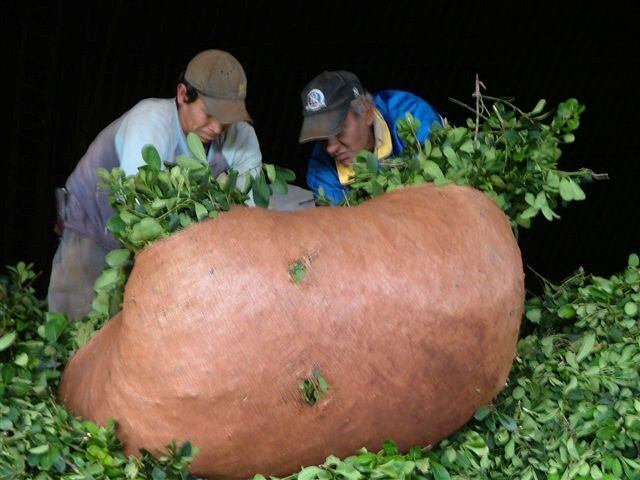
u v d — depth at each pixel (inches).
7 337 81.8
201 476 77.1
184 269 73.7
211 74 101.3
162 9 162.4
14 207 162.1
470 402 79.0
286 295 72.7
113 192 80.1
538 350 92.3
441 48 177.5
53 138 161.8
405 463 74.3
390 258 74.8
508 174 88.6
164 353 73.1
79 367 85.4
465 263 76.5
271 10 169.6
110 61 162.1
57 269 113.0
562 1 176.2
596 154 188.1
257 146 111.5
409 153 93.0
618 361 88.0
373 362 73.7
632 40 179.6
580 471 79.8
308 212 77.9
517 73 180.5
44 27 157.2
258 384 72.6
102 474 75.4
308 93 104.2
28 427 76.9
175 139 104.8
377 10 173.3
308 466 76.5
